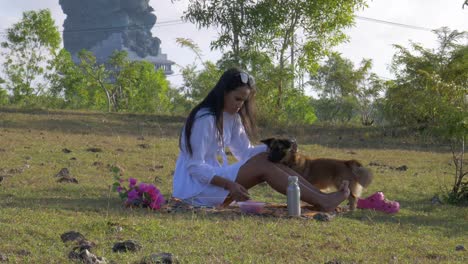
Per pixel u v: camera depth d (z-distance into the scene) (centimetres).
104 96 5666
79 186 925
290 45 2781
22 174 1034
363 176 837
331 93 4419
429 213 851
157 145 1669
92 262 467
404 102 2459
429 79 1224
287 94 2811
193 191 778
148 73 5984
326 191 870
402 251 574
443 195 991
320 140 2172
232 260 498
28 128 2022
